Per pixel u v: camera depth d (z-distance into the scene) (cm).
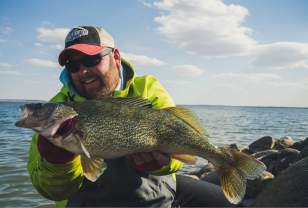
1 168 246
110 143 82
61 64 93
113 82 97
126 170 94
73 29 95
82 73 92
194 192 117
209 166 191
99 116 81
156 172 89
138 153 84
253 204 114
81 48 90
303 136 627
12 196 178
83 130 80
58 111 78
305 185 105
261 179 144
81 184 91
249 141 499
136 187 94
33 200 172
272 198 109
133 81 102
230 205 112
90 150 81
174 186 104
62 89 102
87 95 96
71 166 81
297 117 1880
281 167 181
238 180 84
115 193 95
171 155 86
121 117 83
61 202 100
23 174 227
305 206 101
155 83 103
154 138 84
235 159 86
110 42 97
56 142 77
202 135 87
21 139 451
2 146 377
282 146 277
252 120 1316
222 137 549
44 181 85
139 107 84
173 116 86
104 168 93
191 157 87
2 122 812
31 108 77
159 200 97
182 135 86
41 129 76
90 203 96
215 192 117
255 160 83
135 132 83
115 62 97
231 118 1466
